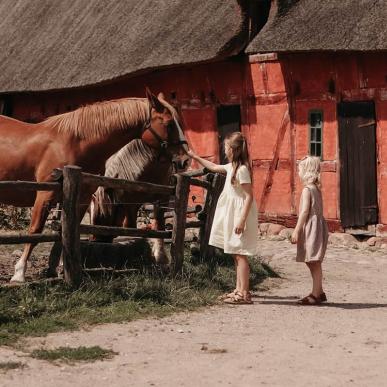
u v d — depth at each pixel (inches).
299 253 398.6
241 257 395.9
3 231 657.0
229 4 816.3
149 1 943.0
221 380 261.0
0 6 1252.5
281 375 267.9
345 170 711.1
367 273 540.7
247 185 389.4
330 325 349.7
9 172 410.9
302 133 743.1
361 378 266.1
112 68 866.1
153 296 384.2
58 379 255.9
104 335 316.2
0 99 1092.5
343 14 697.0
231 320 354.9
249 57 777.6
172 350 297.7
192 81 835.4
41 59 1013.2
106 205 474.0
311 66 733.9
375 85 690.8
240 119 791.7
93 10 1029.2
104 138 415.5
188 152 425.1
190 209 499.5
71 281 371.2
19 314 329.1
